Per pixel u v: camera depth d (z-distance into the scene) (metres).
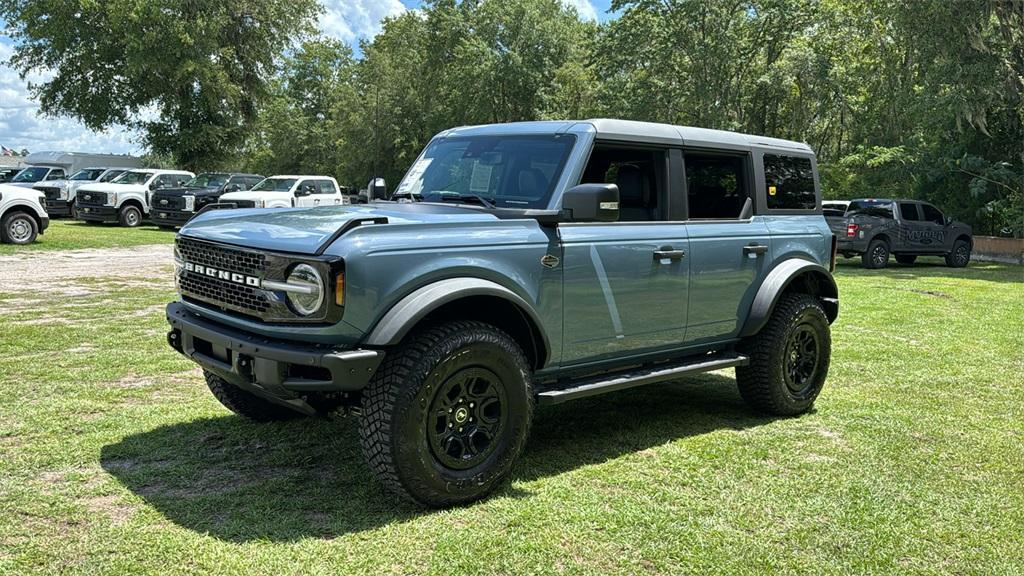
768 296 5.54
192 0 36.09
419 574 3.24
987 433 5.46
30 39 36.69
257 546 3.45
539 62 49.00
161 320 8.95
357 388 3.63
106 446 4.71
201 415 5.39
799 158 6.16
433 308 3.75
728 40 33.78
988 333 9.72
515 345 4.12
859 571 3.43
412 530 3.65
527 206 4.55
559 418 5.71
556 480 4.38
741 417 5.83
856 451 5.04
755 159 5.72
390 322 3.67
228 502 3.93
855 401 6.35
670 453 4.90
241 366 3.87
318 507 3.90
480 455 3.99
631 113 36.03
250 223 4.23
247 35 39.09
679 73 36.16
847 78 33.06
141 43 34.66
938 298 13.32
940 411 6.06
